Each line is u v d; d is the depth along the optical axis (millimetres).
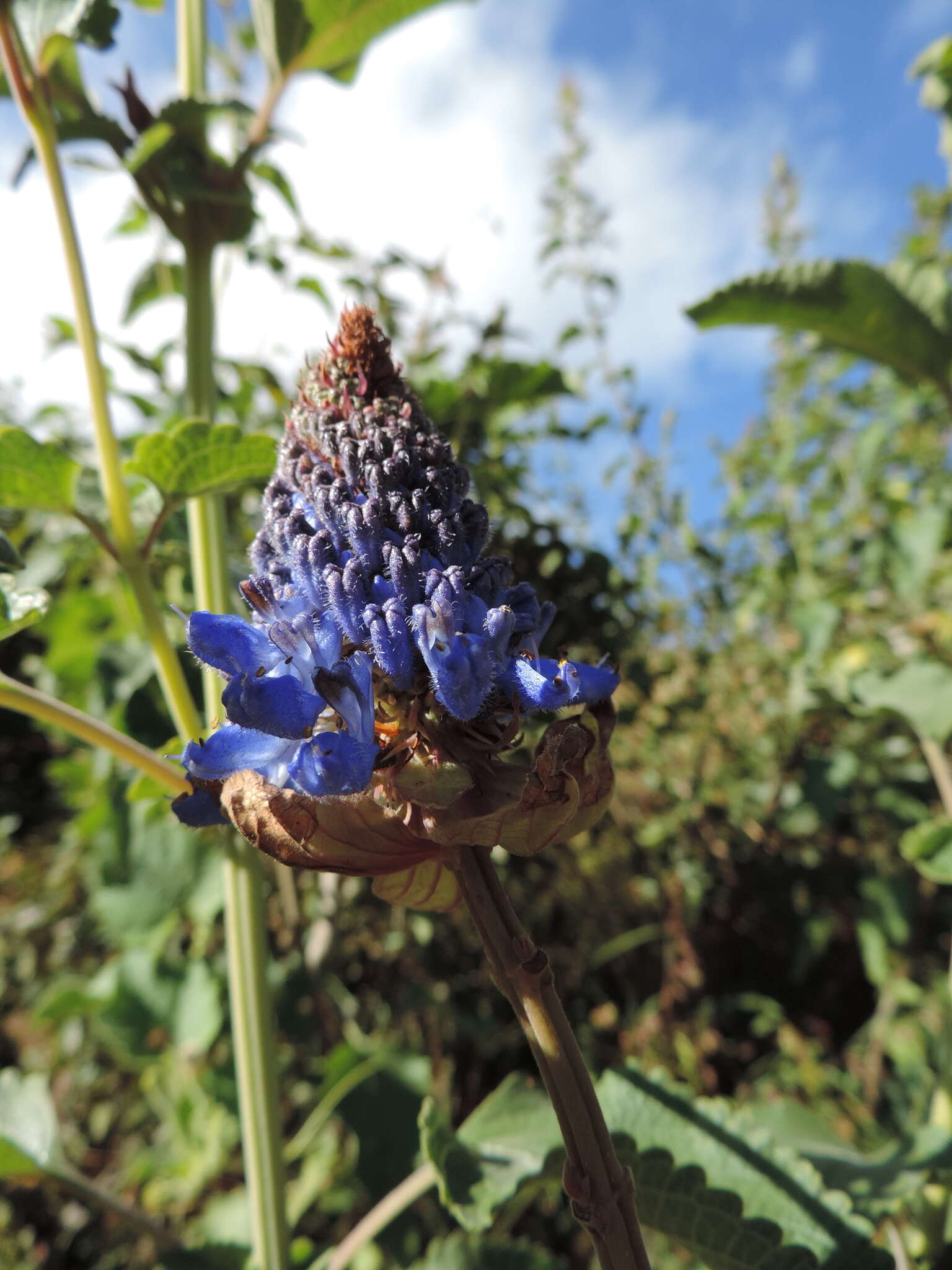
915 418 423
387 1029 319
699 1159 161
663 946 373
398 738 113
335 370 123
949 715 243
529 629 116
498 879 110
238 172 203
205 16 215
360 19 196
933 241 454
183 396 295
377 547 112
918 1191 178
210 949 327
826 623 349
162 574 270
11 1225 350
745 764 377
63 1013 295
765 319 247
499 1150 168
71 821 392
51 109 198
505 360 283
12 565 137
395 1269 264
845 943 399
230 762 104
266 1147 184
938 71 286
